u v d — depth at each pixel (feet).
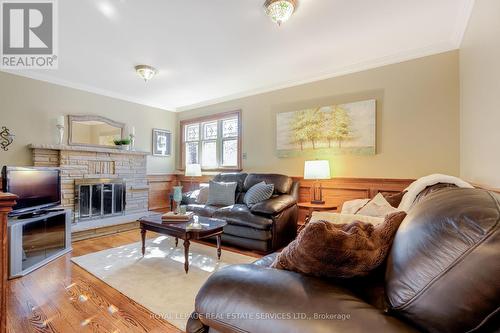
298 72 12.48
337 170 12.21
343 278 2.95
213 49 9.97
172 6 7.30
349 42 9.50
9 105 11.78
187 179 18.63
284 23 8.21
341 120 12.06
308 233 2.77
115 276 7.97
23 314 5.97
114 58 10.73
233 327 2.56
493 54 5.58
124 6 7.29
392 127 10.84
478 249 1.82
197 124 18.42
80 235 12.12
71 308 6.22
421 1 7.18
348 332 2.07
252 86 14.58
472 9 7.20
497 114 5.47
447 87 9.71
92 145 14.53
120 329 5.45
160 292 6.99
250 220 10.36
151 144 17.89
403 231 2.60
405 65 10.53
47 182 10.41
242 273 2.96
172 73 12.48
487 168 6.22
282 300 2.45
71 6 7.29
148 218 9.91
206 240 12.04
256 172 15.10
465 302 1.83
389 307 2.29
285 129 13.83
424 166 10.15
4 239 2.46
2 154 11.52
